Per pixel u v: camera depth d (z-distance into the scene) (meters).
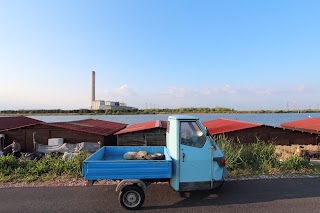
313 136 17.66
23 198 6.75
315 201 6.46
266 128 17.23
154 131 15.95
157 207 6.16
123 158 7.62
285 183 8.03
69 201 6.55
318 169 9.85
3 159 9.84
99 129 17.62
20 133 15.88
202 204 6.32
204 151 6.57
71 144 14.73
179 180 6.41
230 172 9.19
